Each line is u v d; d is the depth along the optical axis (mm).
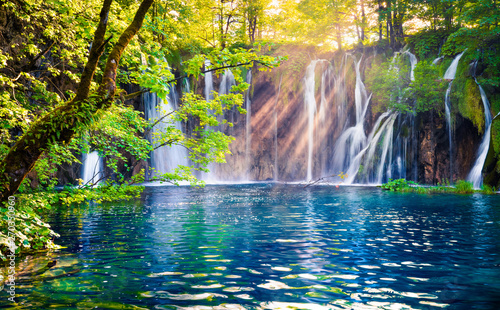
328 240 8641
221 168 39188
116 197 8672
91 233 9406
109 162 9008
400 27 40188
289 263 6570
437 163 30453
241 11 43844
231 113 39344
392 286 5285
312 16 42594
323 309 4414
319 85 38594
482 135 27641
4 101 7586
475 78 29094
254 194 22078
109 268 6199
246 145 40219
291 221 11594
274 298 4789
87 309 4379
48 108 9844
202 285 5332
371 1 41094
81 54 11273
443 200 18156
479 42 29766
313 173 38906
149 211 13859
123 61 10305
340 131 37500
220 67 6383
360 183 33969
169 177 8906
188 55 35219
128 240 8562
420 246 7980
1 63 9219
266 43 6367
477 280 5555
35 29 13484
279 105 39781
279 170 40844
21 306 4449
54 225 10633
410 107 31453
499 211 13977
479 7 28000
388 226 10602
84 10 9227
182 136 9172
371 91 35094
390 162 32406
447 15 36938
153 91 5918
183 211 13945
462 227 10414
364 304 4574
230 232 9664
